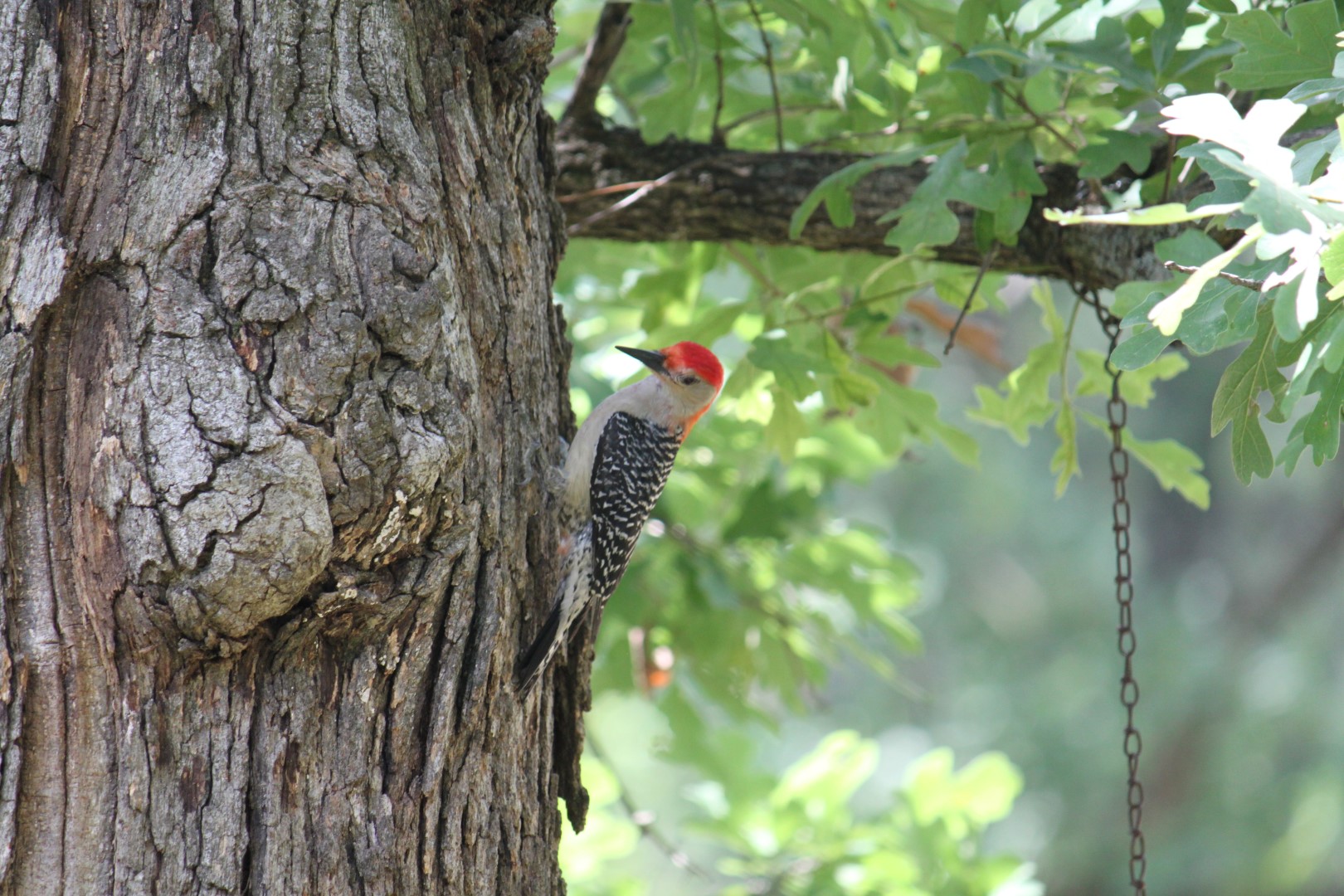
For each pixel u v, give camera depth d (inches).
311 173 231.5
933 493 1412.4
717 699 531.2
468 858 254.7
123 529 212.4
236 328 219.9
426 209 242.8
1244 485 259.6
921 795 569.9
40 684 216.8
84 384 218.4
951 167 351.9
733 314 447.2
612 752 1397.6
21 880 214.2
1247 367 252.8
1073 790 1275.8
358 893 232.5
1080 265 384.8
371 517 223.3
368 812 235.5
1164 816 1263.5
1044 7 410.0
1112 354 245.0
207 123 228.7
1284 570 1373.0
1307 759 1256.8
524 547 287.4
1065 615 1371.8
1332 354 211.2
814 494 561.3
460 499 237.9
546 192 322.7
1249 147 208.5
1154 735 1283.2
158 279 219.8
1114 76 345.4
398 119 245.4
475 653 256.8
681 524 540.7
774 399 425.1
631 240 424.8
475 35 273.4
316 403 219.6
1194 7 376.2
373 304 227.6
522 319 289.0
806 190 402.9
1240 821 1227.9
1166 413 1428.4
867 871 531.5
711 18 405.4
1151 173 381.4
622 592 504.4
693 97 415.2
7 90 223.8
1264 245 201.9
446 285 241.9
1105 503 1419.8
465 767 255.0
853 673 1467.8
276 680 228.5
